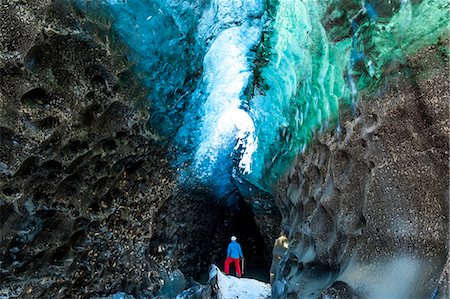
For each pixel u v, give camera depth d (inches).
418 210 126.3
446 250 115.8
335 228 175.3
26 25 129.3
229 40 262.1
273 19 244.7
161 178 248.7
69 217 168.4
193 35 216.5
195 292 243.4
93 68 159.9
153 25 183.0
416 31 129.0
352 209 159.2
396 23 135.6
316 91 213.2
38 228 156.3
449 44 121.6
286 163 282.5
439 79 122.9
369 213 141.4
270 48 269.7
